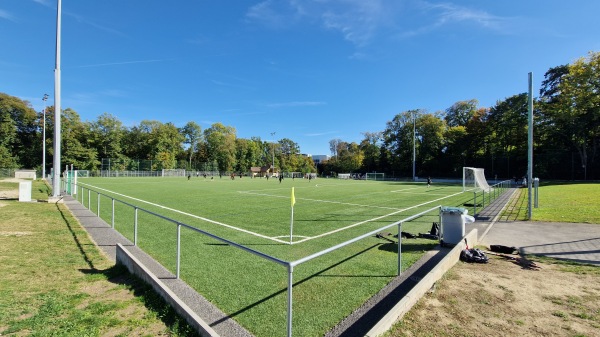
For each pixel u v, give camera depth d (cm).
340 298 473
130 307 446
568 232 926
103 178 5531
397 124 7875
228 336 367
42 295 487
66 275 582
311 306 446
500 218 1191
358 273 582
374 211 1448
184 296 479
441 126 6944
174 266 626
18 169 6147
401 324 373
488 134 6388
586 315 405
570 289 494
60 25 1762
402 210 1481
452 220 769
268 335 370
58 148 1766
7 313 427
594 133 4344
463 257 645
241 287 516
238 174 8538
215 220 1178
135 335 371
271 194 2359
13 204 1561
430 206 1639
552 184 3578
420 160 7188
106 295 489
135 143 8325
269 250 752
